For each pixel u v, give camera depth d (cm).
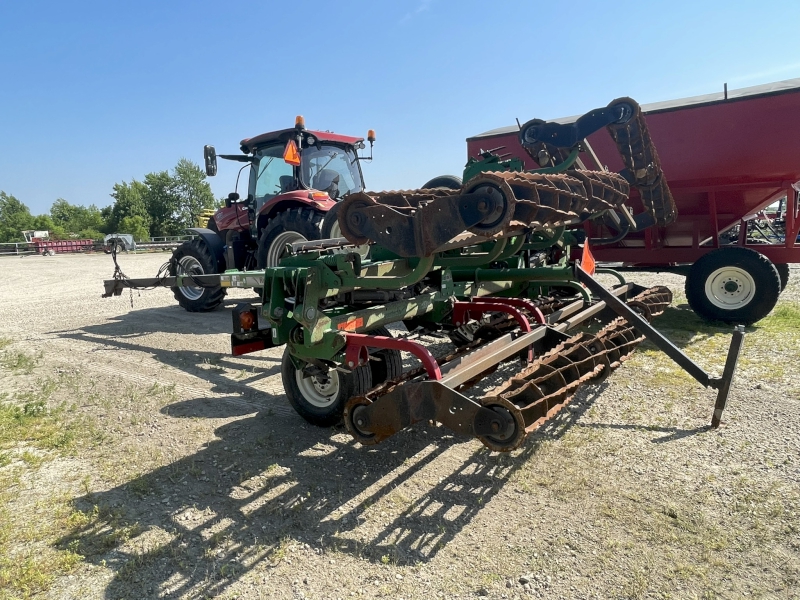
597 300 509
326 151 828
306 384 410
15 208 9450
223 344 683
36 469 356
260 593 238
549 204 337
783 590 232
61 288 1327
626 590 234
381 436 306
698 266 690
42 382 536
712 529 271
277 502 310
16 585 245
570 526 278
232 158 840
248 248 895
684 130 703
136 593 240
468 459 352
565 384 308
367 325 371
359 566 254
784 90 638
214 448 380
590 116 475
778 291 651
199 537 279
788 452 347
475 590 236
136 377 548
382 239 307
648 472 327
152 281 626
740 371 501
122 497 319
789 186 663
